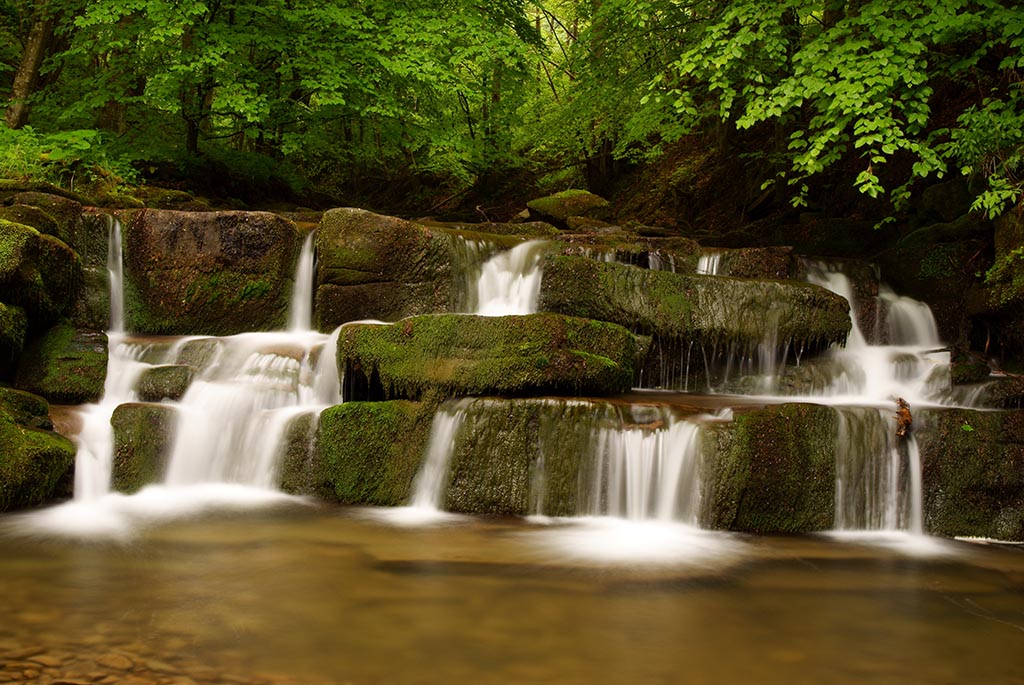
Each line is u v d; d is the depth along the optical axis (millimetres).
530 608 4289
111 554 5031
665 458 6203
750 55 10492
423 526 5934
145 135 14961
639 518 6242
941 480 6289
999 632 4137
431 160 21453
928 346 9797
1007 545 6008
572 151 21484
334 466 6680
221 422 7133
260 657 3570
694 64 9438
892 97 8883
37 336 7582
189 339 8375
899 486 6309
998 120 8008
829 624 4199
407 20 13781
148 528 5660
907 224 11586
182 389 7379
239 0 13742
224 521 5906
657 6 11961
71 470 6340
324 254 9328
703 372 8391
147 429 6766
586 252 9523
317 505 6508
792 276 10242
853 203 13281
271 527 5785
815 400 7969
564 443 6340
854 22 8680
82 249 8898
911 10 8289
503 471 6383
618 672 3537
